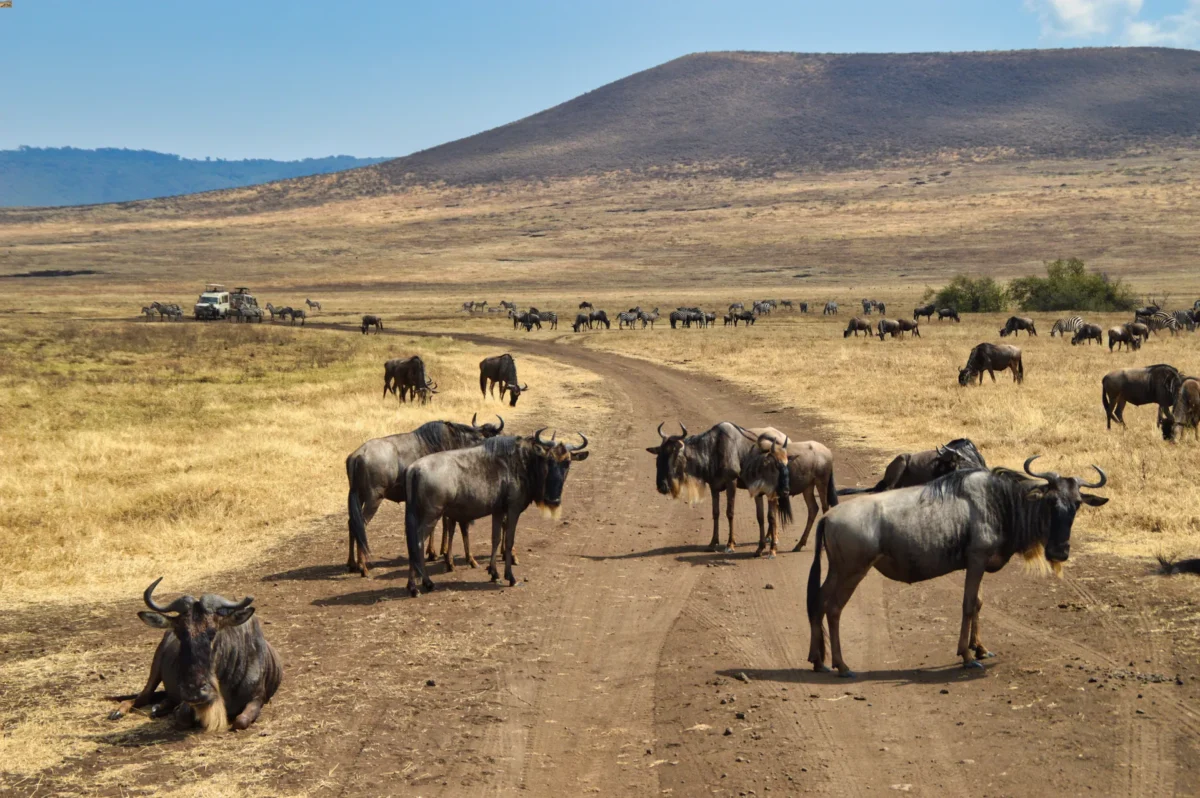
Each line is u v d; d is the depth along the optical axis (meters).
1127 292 86.75
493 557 13.30
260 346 58.12
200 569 14.07
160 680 9.11
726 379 39.88
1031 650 10.15
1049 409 26.25
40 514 16.41
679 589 13.05
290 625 11.60
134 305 108.81
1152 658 9.66
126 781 7.76
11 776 7.82
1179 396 21.09
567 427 27.83
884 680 9.66
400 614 12.01
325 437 23.83
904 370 37.88
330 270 171.25
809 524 15.05
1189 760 7.63
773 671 10.05
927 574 9.86
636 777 7.89
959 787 7.43
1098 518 14.75
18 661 10.46
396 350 55.38
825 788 7.52
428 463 12.71
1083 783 7.36
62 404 30.64
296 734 8.66
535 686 9.82
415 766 8.09
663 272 161.88
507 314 101.38
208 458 20.97
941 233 179.38
